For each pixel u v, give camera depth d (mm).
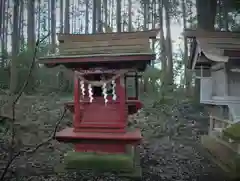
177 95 13242
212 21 11820
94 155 5215
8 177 4641
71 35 5625
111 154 5207
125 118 5352
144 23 19844
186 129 9391
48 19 19281
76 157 5219
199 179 5121
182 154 7098
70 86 14383
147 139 8594
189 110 11141
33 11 17250
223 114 6879
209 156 6895
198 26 12062
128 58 4785
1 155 5836
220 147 6457
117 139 4965
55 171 5098
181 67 15789
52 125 8820
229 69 6133
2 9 18500
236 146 5703
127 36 5434
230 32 7086
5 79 13688
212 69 7301
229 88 6129
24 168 5219
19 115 8805
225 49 5598
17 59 13898
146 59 4742
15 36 14758
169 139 8617
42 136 7773
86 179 4629
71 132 5340
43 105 10930
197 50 6934
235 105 6000
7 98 10336
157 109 11484
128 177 4867
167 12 16859
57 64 5191
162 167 5914
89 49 5336
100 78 5363
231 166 5449
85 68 5266
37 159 5945
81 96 5434
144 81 14734
